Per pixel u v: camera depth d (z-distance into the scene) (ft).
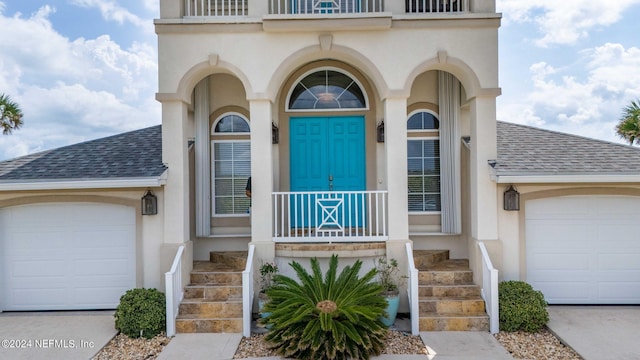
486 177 27.68
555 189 28.45
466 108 32.09
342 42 27.71
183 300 26.30
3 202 28.86
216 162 33.78
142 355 21.72
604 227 28.89
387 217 28.66
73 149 33.12
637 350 21.24
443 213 32.45
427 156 33.53
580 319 25.80
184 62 27.63
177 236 27.66
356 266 24.43
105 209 29.22
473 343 22.71
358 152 32.94
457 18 27.30
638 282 28.71
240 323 24.76
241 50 27.71
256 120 27.81
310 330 20.10
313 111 32.99
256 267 27.32
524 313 23.90
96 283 29.17
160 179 27.14
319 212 32.63
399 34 27.61
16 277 29.25
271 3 29.78
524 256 28.30
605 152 30.30
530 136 33.94
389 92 27.40
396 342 23.02
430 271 28.02
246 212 33.60
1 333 24.56
